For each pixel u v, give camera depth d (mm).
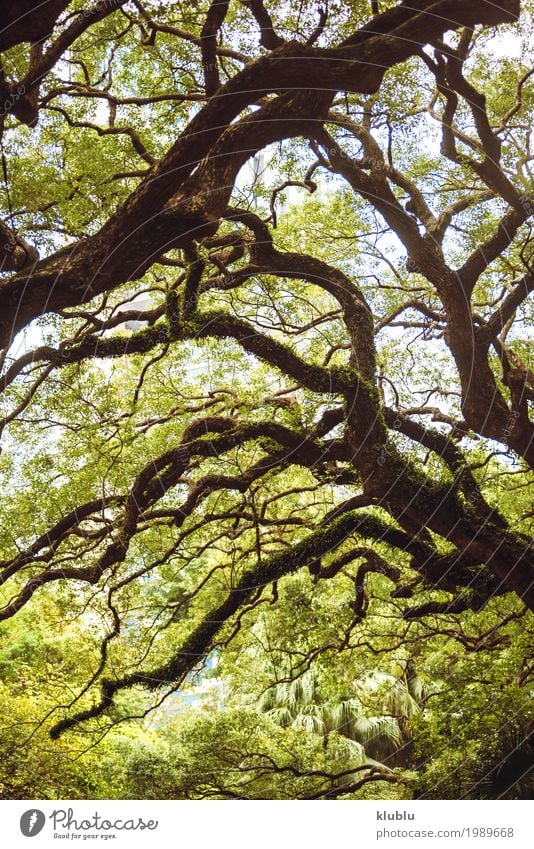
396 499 11289
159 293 17062
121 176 13227
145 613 16984
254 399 14766
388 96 12617
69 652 19922
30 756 18922
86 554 15961
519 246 14711
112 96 13477
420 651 20547
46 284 7996
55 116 14250
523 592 11469
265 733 19516
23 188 13195
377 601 17953
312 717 25359
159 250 8320
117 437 15648
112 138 13828
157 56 14031
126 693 25750
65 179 13594
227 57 13766
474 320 13594
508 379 12406
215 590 19219
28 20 6961
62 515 14773
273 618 17406
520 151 14297
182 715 28375
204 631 12578
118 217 8078
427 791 16203
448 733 17000
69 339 13406
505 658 17125
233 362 17125
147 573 16203
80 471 15406
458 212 13711
